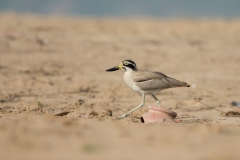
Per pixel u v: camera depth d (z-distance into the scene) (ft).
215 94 61.41
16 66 69.62
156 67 75.87
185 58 81.92
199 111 49.47
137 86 43.70
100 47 83.61
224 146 26.76
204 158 24.13
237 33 104.22
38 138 28.50
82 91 59.47
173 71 74.64
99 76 68.85
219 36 100.42
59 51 78.89
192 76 72.13
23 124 32.78
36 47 79.30
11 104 50.65
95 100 54.70
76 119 39.70
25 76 65.05
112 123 35.94
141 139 28.68
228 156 24.43
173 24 113.09
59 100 53.67
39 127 31.65
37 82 62.23
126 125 35.22
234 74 74.74
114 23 110.01
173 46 88.74
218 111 49.19
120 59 78.13
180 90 62.80
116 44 86.38
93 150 25.89
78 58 76.48
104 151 25.73
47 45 81.05
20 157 24.49
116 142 27.89
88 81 65.46
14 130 30.45
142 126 34.88
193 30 105.50
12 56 74.02
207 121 41.91
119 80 67.36
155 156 24.68
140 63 77.05
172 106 52.49
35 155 24.89
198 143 27.53
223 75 73.72
